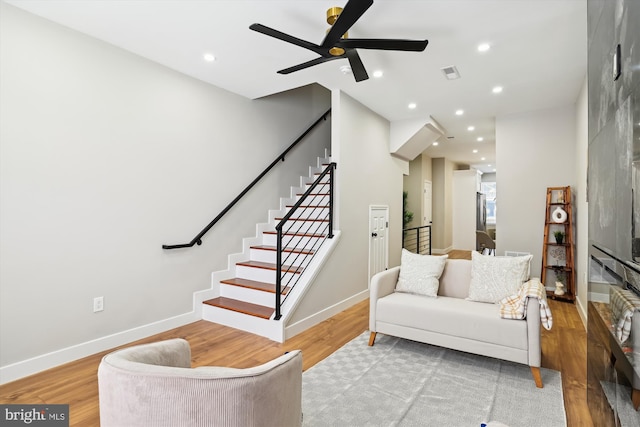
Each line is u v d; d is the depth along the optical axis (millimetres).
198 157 3635
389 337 3285
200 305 3670
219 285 3895
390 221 5383
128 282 3033
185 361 1544
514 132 4961
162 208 3299
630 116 1307
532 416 1994
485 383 2381
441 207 9625
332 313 3945
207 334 3281
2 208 2309
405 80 3709
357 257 4480
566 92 4078
